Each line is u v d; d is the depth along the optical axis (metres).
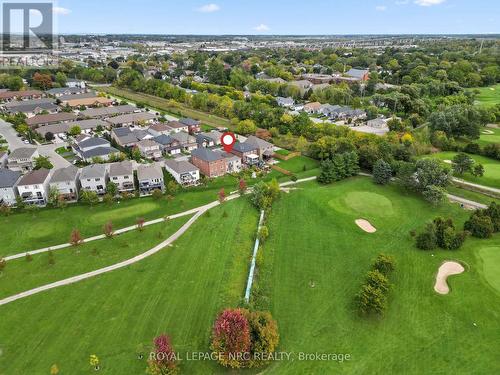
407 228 80.81
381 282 58.12
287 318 55.91
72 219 83.62
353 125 165.25
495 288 61.38
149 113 169.50
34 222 82.00
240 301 57.03
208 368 47.81
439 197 87.50
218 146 134.50
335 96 198.50
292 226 82.06
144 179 96.31
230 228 80.62
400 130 147.75
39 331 52.75
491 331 53.28
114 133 134.75
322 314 56.78
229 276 65.06
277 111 160.75
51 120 152.50
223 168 110.75
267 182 105.88
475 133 135.12
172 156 125.06
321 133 137.38
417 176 95.56
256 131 147.25
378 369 47.75
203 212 87.88
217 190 100.38
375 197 95.06
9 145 131.62
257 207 90.19
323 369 47.75
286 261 69.75
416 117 158.25
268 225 82.38
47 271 65.69
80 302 58.34
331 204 91.00
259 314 50.44
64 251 71.75
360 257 71.00
